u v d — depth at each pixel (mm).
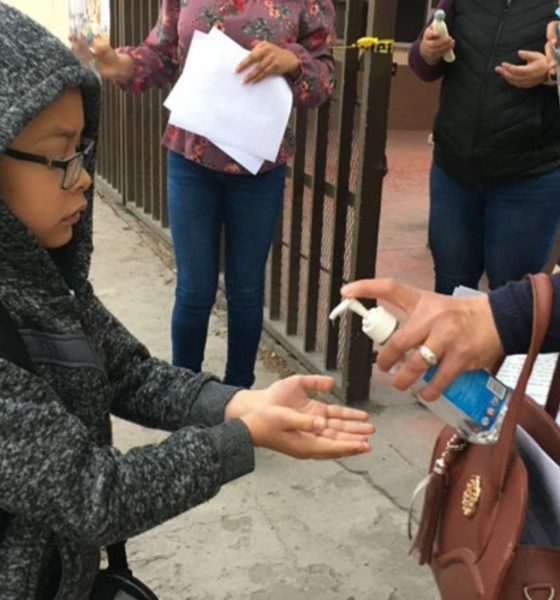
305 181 3449
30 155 1192
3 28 1134
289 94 2656
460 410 1182
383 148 2949
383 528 2549
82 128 1298
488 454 1208
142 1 5000
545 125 2584
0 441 1090
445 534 1302
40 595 1253
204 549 2436
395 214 6078
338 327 3334
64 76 1157
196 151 2664
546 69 2428
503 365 1479
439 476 1326
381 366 1207
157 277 4645
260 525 2547
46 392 1138
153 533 2492
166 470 1177
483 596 1133
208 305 2891
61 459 1108
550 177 2646
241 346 2979
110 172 6258
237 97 2609
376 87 2865
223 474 1224
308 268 3420
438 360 1171
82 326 1293
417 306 1197
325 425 1302
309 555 2426
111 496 1134
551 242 2754
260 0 2621
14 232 1167
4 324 1148
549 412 1362
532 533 1187
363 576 2350
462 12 2629
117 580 1441
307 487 2736
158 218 5336
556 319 1163
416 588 2307
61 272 1407
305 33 2738
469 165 2676
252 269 2867
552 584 1097
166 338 3844
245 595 2266
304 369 3545
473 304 1197
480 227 2857
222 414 1409
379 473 2824
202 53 2617
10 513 1191
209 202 2771
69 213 1259
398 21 6035
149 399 1478
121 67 2748
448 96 2701
